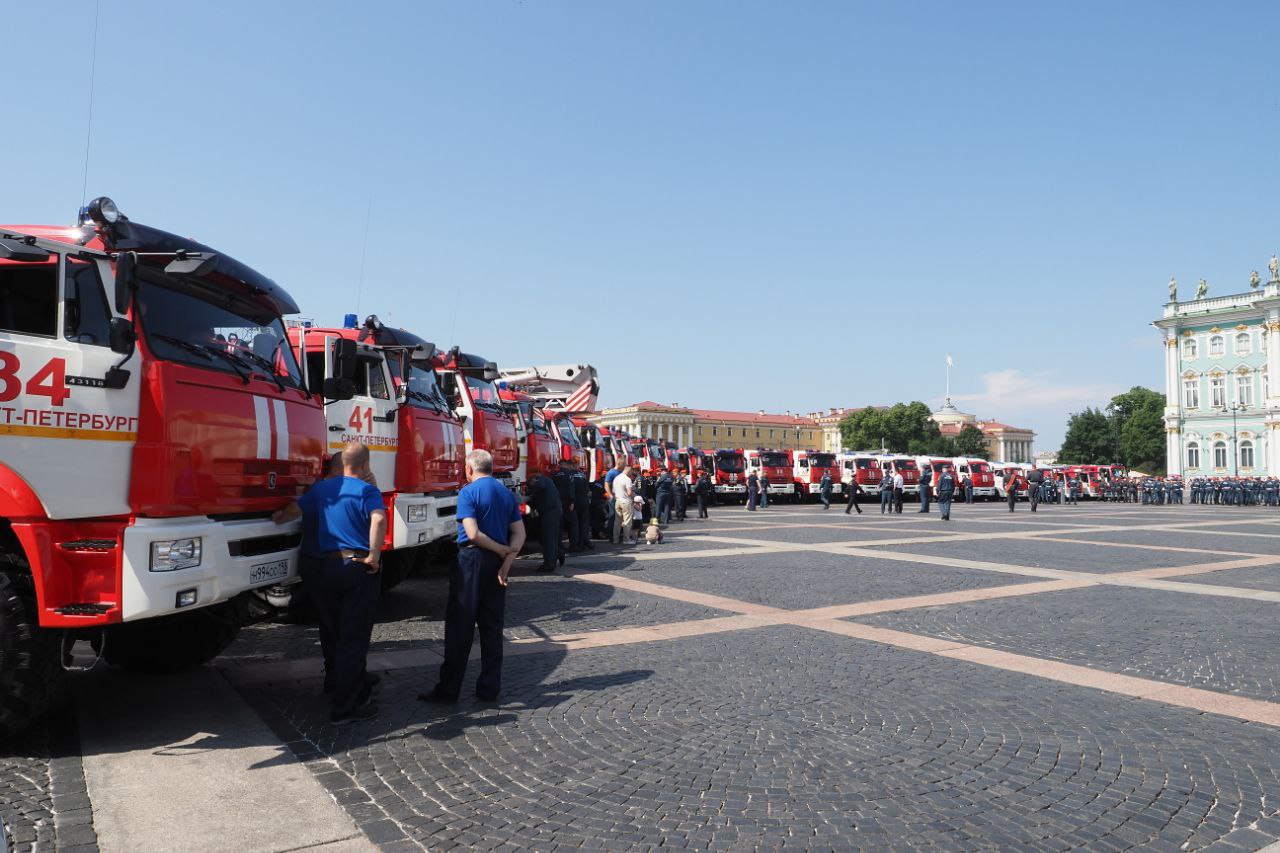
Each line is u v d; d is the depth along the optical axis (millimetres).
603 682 6090
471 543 5617
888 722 5145
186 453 4891
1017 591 10281
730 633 7797
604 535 18422
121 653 6344
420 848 3506
